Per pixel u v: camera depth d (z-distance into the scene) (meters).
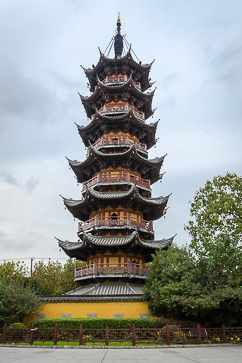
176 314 30.56
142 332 28.12
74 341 25.38
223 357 18.53
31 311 32.03
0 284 32.97
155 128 48.97
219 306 27.75
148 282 34.00
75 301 33.62
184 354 20.19
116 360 17.55
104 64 51.75
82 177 49.69
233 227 33.28
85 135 49.69
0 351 22.38
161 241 43.28
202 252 31.67
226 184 35.69
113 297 33.44
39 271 67.62
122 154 43.00
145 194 46.56
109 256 40.03
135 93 49.56
